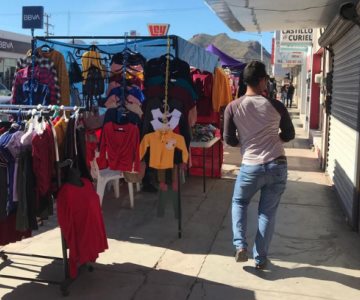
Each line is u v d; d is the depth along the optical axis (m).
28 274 4.31
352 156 5.86
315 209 6.57
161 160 5.11
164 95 5.29
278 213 6.36
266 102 4.14
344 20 5.45
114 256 4.78
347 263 4.65
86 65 6.48
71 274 3.96
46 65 5.82
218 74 7.71
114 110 5.25
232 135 4.33
